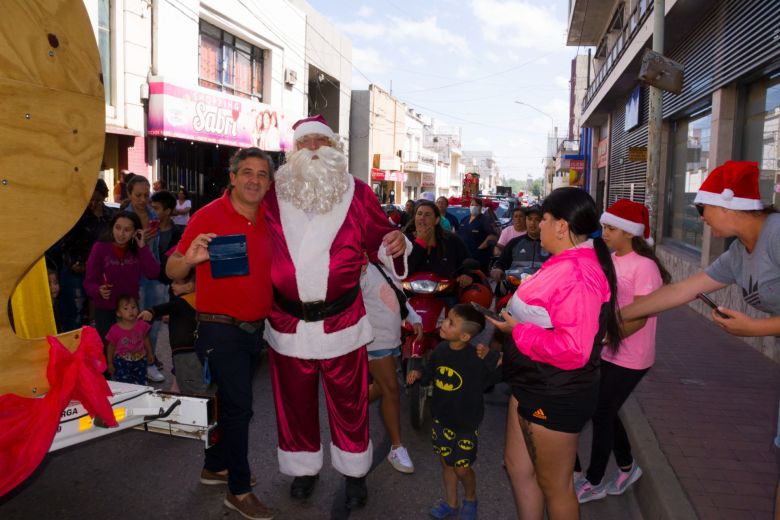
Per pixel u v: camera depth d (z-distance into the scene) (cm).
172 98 1465
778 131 843
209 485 414
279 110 2025
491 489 427
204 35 1784
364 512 389
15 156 244
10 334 251
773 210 276
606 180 2594
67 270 698
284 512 386
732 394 583
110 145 1387
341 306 377
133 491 405
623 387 380
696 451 447
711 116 1048
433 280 570
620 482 422
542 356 277
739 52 894
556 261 282
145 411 320
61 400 257
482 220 998
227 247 345
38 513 376
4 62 238
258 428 512
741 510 362
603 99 2212
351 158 3788
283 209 374
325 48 2686
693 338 823
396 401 449
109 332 552
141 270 593
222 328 365
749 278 283
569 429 286
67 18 261
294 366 378
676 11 1063
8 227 244
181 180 1703
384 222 401
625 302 367
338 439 385
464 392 369
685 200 1336
